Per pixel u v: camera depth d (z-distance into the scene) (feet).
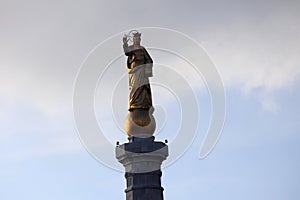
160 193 388.37
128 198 388.37
